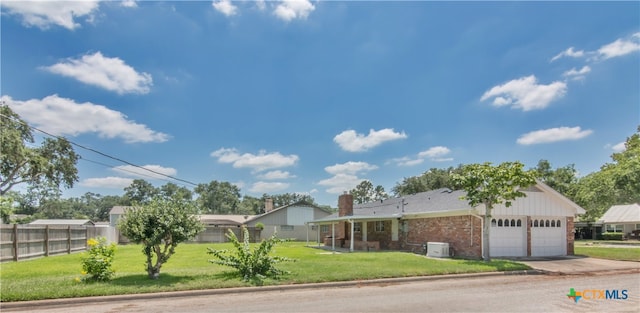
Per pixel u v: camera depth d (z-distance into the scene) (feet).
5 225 55.62
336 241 100.27
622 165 118.42
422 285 37.22
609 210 147.23
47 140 123.75
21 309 27.48
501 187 52.49
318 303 28.55
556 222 64.54
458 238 63.31
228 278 35.96
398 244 82.38
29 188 126.00
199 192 289.94
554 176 167.22
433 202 75.97
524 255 61.82
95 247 35.27
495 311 25.32
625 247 80.64
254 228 131.85
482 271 44.09
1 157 102.68
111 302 29.48
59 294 29.63
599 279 40.75
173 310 26.63
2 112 100.22
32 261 56.95
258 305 28.02
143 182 272.92
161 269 42.78
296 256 65.10
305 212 153.58
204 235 125.18
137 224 34.53
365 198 244.22
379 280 38.70
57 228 69.97
